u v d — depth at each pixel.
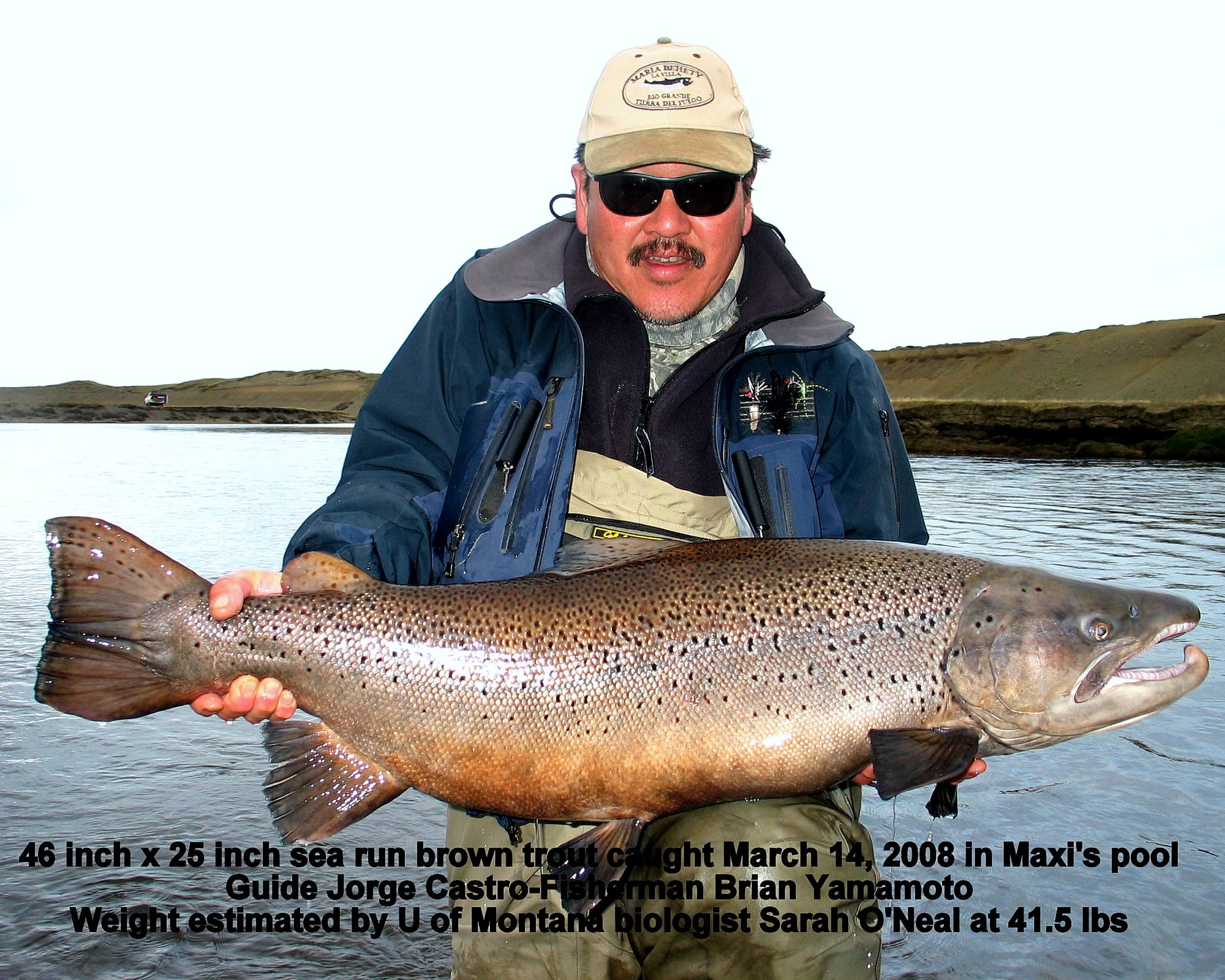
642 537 0.92
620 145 0.92
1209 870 1.06
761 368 0.96
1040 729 0.82
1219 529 3.70
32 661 1.80
